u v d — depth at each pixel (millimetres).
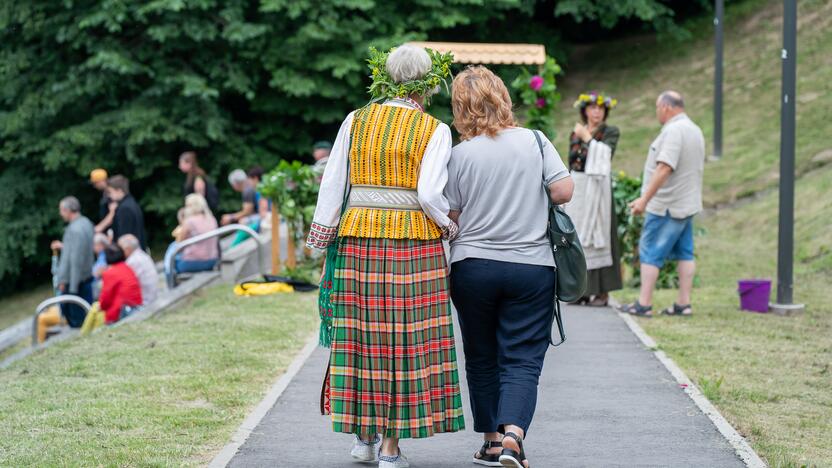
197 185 16578
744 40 33281
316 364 8625
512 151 5469
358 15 28672
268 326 10516
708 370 8438
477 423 5773
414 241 5402
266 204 17031
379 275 5391
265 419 6871
